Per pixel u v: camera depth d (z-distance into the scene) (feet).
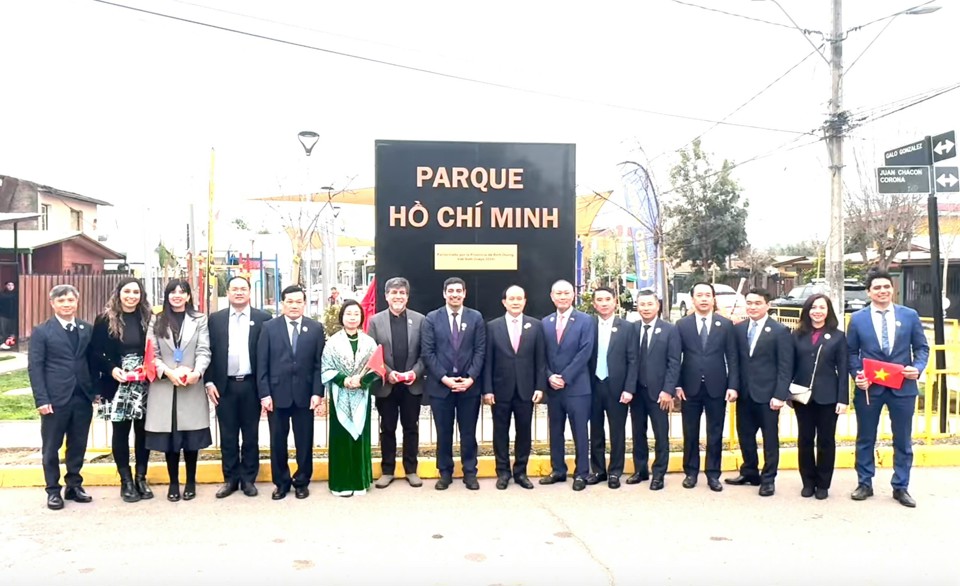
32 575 17.01
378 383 24.47
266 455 27.61
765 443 23.61
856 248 113.39
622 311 65.62
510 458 26.68
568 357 24.50
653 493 23.97
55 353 22.13
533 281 31.71
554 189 31.73
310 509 22.17
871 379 22.71
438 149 31.35
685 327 24.54
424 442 29.91
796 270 144.66
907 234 94.07
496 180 31.53
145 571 17.24
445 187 31.40
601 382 24.82
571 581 16.70
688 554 18.39
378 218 31.17
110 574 17.06
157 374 22.25
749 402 24.27
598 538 19.60
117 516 21.47
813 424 23.29
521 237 31.65
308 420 23.53
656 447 24.56
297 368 23.18
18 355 60.23
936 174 31.53
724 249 122.42
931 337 49.55
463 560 17.99
